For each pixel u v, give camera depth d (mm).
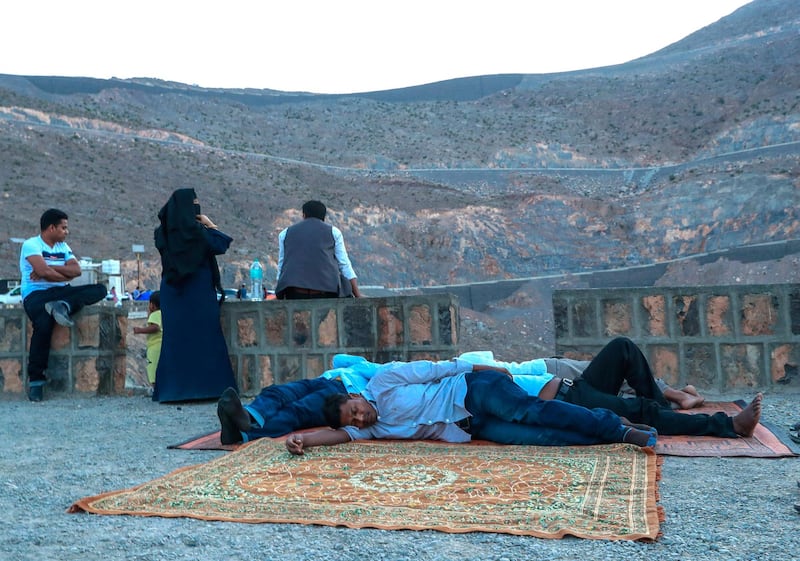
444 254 74812
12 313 10180
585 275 70625
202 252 9180
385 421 5703
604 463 4594
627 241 76688
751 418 5445
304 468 4680
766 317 8430
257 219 74750
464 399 5594
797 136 83125
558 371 6270
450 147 102688
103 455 5566
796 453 4906
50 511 3863
